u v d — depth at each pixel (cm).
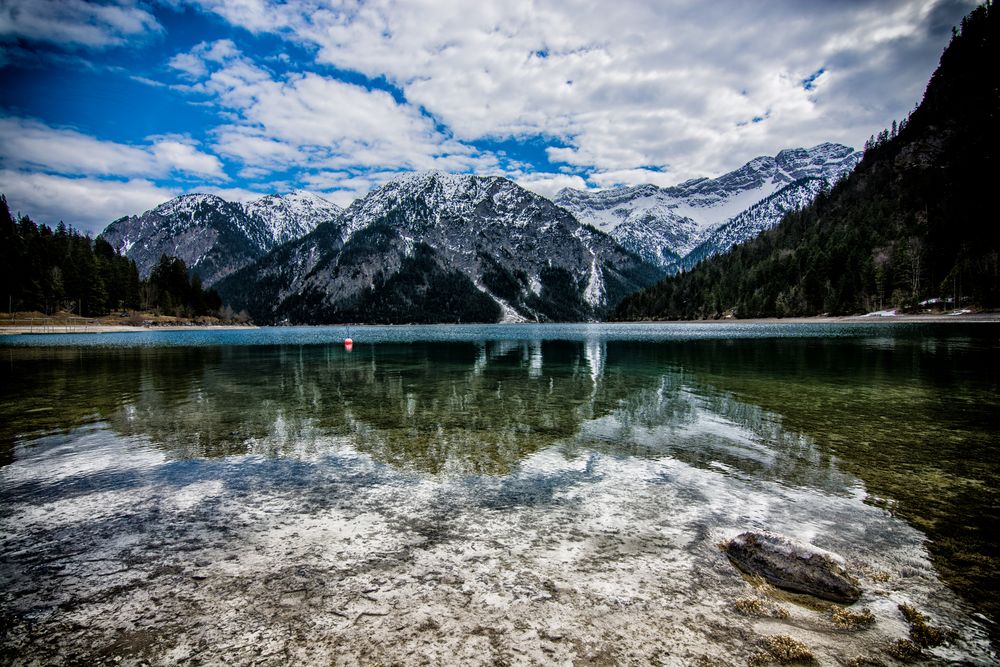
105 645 504
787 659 479
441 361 3838
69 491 955
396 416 1631
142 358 4266
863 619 540
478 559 677
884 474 1018
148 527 790
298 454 1195
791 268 14625
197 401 1948
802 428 1420
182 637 516
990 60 17700
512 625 532
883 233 13875
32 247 13962
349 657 482
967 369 2706
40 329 11775
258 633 521
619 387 2266
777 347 4588
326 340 8256
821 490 932
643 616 550
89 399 2005
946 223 12556
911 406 1728
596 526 782
